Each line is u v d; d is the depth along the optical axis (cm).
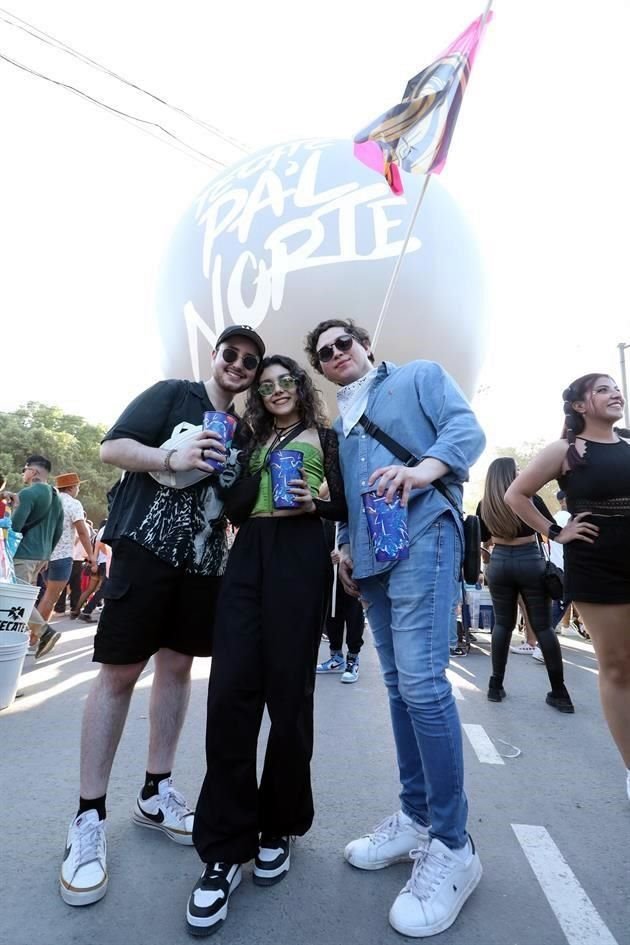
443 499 159
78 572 733
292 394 179
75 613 723
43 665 443
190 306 559
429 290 516
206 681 396
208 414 165
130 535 169
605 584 200
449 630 158
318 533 170
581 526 203
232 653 156
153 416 177
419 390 170
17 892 152
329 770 243
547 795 221
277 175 545
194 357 564
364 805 209
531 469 225
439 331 527
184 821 181
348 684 409
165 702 189
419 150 407
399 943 134
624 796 221
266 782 162
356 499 170
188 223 602
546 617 359
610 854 177
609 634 202
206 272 545
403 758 175
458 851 149
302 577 162
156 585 168
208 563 179
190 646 182
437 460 154
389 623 173
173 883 158
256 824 151
